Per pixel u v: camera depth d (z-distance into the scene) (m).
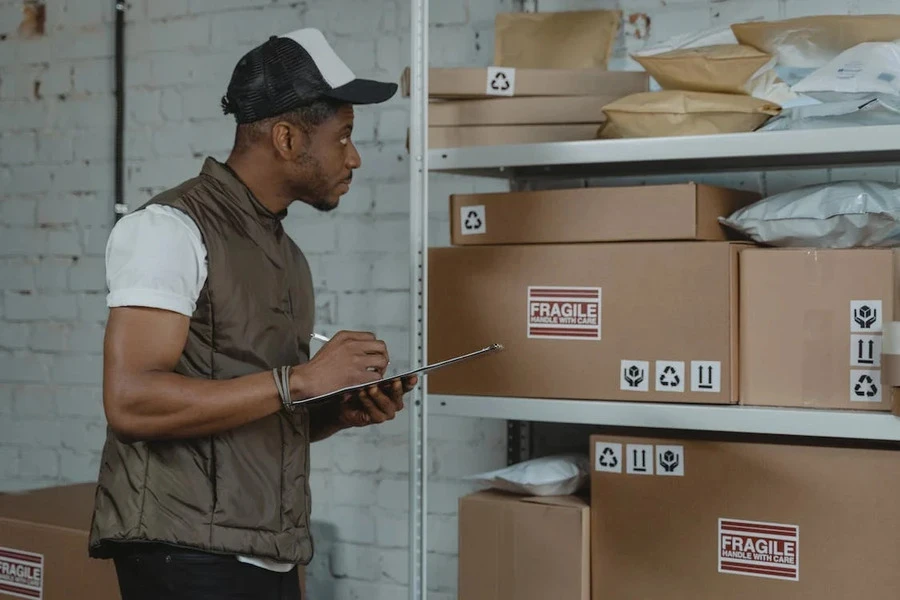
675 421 1.82
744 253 1.80
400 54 2.57
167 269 1.41
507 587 1.93
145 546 1.48
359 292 2.62
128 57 2.84
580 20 2.27
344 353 1.47
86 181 2.89
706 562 1.83
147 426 1.40
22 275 2.97
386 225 2.59
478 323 1.97
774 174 2.27
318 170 1.58
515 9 2.45
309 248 2.67
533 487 1.97
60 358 2.93
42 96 2.94
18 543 2.22
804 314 1.76
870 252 1.72
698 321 1.81
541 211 1.93
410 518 1.96
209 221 1.49
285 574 1.60
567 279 1.91
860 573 1.72
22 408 2.98
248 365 1.52
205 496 1.47
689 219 1.82
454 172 2.26
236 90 1.56
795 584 1.76
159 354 1.41
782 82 1.92
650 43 2.32
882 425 1.69
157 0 2.80
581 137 2.00
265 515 1.51
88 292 2.89
